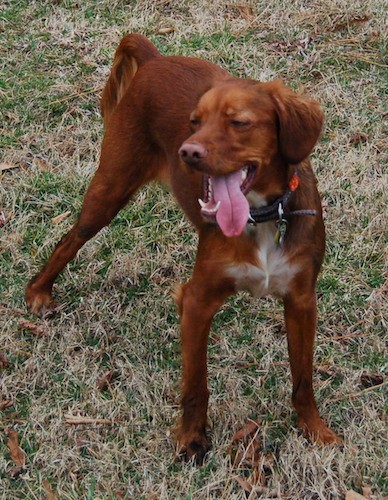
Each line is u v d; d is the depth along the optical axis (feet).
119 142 14.66
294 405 13.26
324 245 12.52
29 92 20.21
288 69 20.79
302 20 22.33
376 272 16.05
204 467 12.78
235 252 12.13
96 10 23.11
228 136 11.23
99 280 16.14
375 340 14.74
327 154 18.54
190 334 12.67
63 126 19.47
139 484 12.59
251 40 21.79
